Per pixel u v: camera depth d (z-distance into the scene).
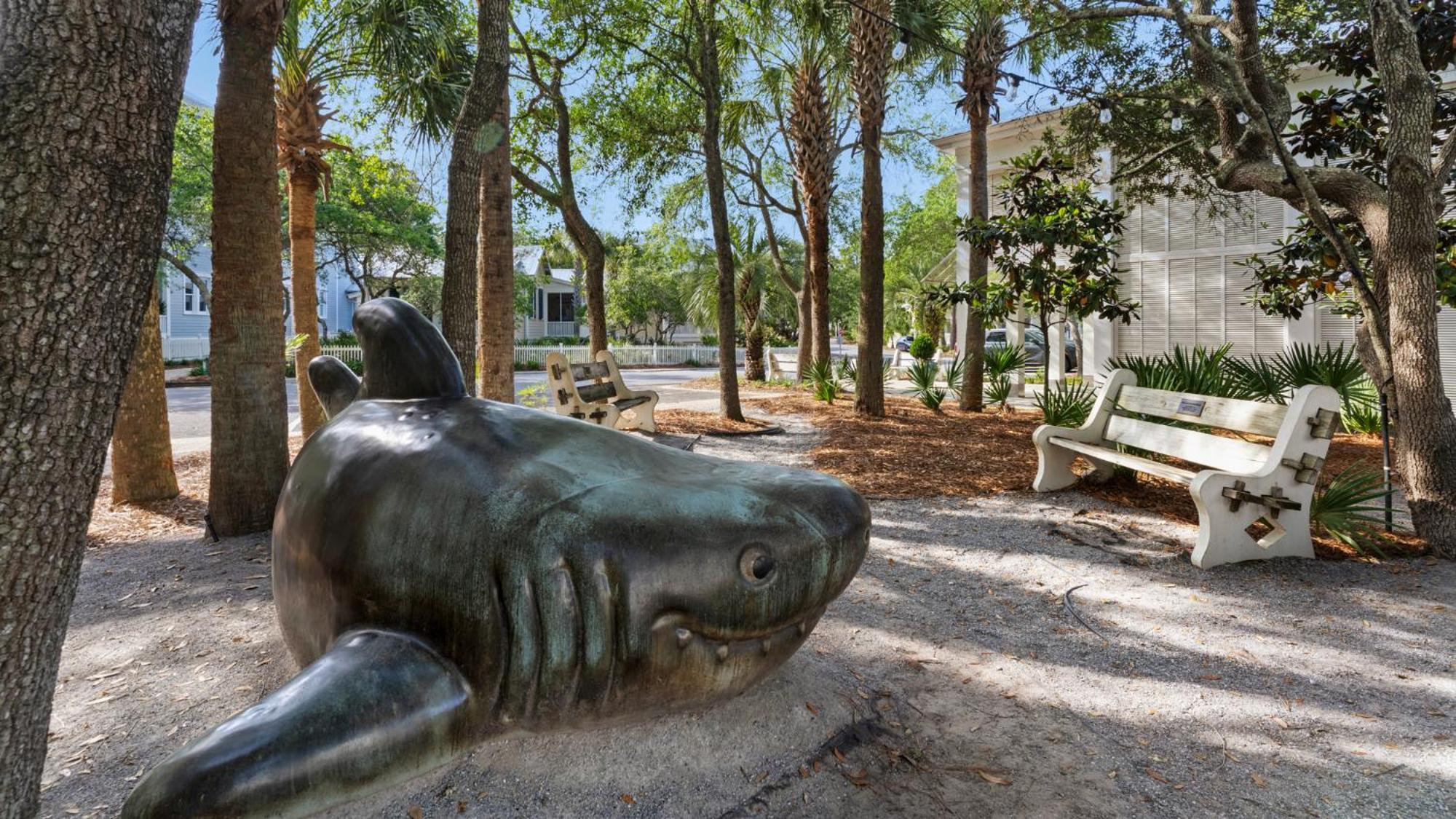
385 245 26.78
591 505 1.70
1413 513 4.54
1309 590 3.85
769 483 1.91
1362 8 7.11
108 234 1.21
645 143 13.73
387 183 14.53
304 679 1.52
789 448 8.02
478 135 5.50
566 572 1.64
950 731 2.47
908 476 6.44
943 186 34.44
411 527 1.72
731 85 14.44
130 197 1.24
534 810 1.92
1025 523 5.05
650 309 40.91
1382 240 4.78
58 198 1.16
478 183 5.60
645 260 34.25
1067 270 8.61
